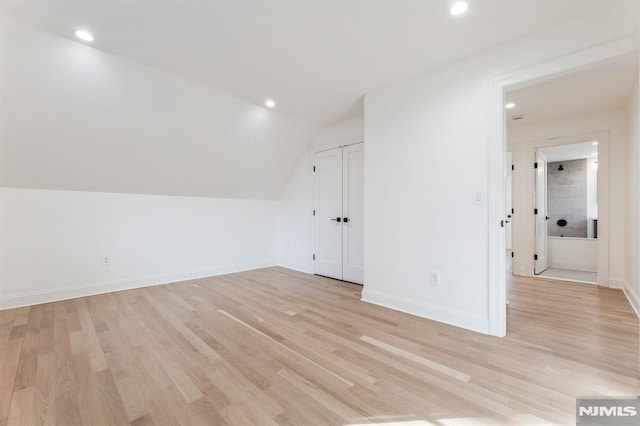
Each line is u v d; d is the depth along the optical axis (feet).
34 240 10.11
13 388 5.21
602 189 12.24
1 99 7.66
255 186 15.76
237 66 8.52
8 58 7.07
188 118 10.69
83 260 11.12
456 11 6.10
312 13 6.19
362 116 12.78
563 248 17.07
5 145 8.59
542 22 6.48
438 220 8.48
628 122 10.63
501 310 7.36
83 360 6.19
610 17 5.95
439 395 5.04
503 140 7.38
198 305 9.93
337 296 11.05
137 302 10.27
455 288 8.14
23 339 7.20
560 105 11.17
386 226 9.80
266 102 11.24
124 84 8.72
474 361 6.15
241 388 5.25
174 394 5.08
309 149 15.46
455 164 8.13
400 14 6.20
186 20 6.47
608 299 10.48
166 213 13.28
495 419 4.46
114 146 10.20
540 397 4.96
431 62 8.19
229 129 12.00
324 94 10.47
